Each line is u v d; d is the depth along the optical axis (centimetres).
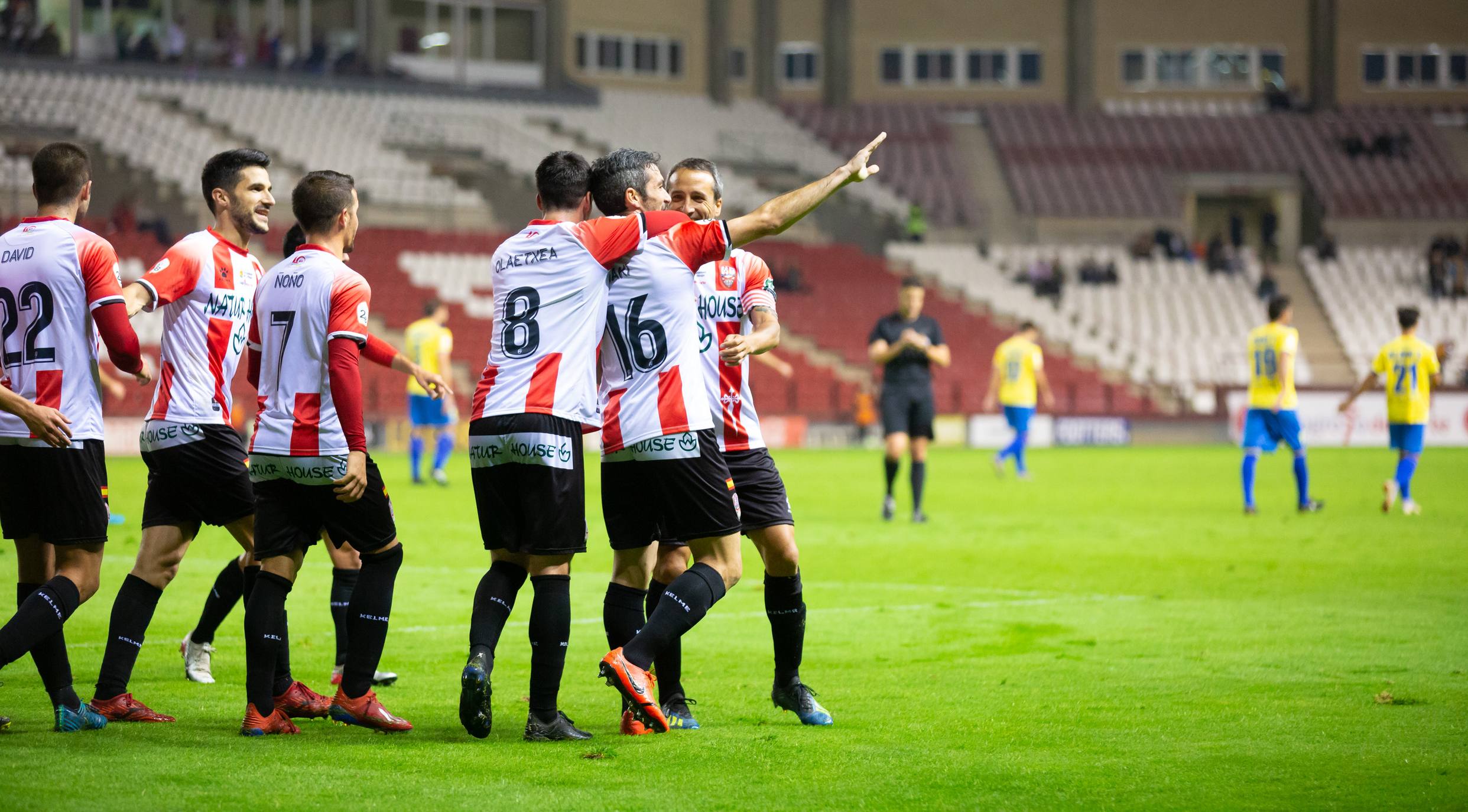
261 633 1811
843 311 13350
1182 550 4178
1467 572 3634
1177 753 1698
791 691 1898
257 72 13900
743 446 1914
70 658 2362
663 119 15800
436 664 2375
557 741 1764
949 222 15288
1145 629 2753
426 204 13162
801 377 12375
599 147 14788
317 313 1830
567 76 16175
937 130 16650
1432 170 16600
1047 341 13750
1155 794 1506
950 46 17562
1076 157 16450
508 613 1795
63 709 1800
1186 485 7138
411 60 15250
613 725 1900
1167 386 13275
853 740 1775
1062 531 4759
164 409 1947
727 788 1520
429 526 4812
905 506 5844
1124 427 12231
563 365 1773
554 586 1783
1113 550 4159
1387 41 17675
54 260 1838
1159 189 16112
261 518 1869
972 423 12062
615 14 16388
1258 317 14475
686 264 1805
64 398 1834
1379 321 14450
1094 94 17562
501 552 1822
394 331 11181
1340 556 4000
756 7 17088
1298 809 1446
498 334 1811
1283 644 2562
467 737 1797
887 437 5128
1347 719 1902
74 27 13525
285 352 1848
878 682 2205
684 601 1784
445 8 15388
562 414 1762
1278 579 3506
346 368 1802
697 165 1955
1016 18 17525
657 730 1811
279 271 1875
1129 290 14688
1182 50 17675
